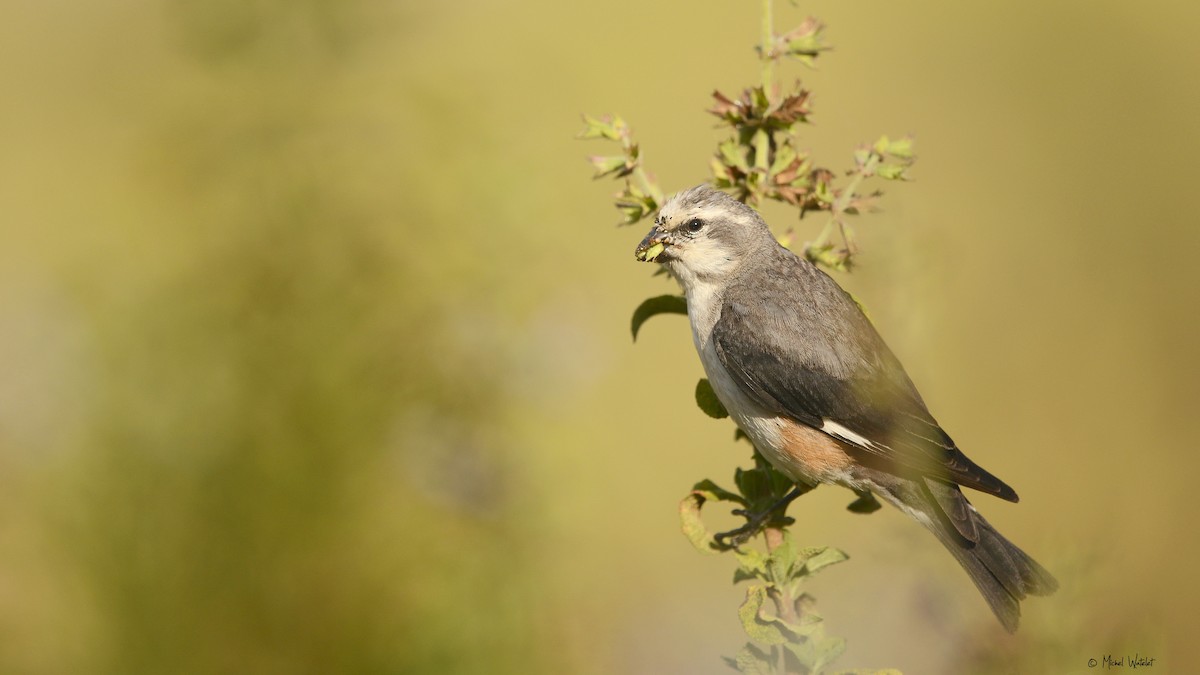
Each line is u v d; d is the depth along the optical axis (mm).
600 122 8562
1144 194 22453
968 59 26516
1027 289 19750
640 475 15711
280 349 7961
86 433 7508
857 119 23953
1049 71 26016
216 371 7754
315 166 9055
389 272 8977
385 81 9602
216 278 8250
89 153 18406
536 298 10289
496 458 9375
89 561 7309
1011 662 6949
